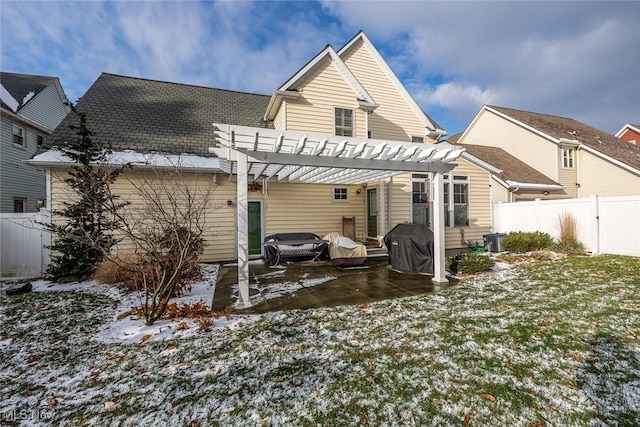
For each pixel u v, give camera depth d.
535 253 8.53
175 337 3.62
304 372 2.78
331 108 9.70
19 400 2.49
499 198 11.99
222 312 4.48
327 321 4.04
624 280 5.38
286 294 5.43
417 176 10.48
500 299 4.70
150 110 9.96
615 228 7.96
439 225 6.11
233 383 2.65
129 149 8.19
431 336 3.44
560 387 2.47
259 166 7.41
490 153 15.70
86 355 3.24
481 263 6.81
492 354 3.00
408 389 2.49
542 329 3.52
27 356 3.24
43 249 7.27
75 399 2.50
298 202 10.06
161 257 4.34
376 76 11.66
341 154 5.43
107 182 5.84
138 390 2.59
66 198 7.50
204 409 2.33
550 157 14.90
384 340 3.39
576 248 8.61
